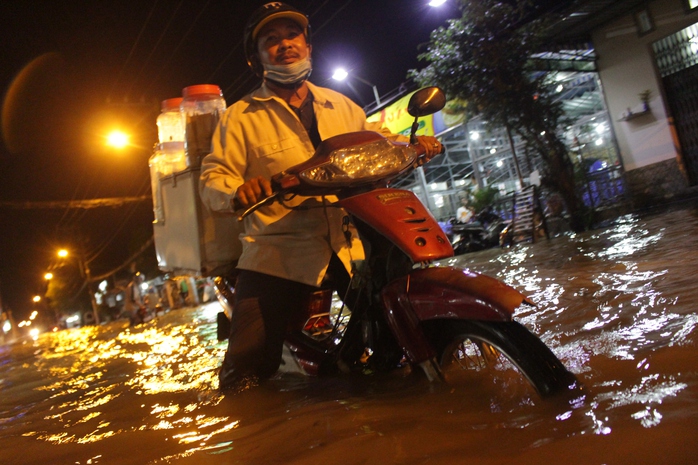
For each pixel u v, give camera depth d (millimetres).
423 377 2447
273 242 2955
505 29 11852
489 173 15961
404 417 2076
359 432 2014
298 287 2988
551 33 12930
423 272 2363
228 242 3422
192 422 2713
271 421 2426
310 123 3146
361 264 2551
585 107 14680
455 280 2201
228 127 3018
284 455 1945
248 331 2926
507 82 11969
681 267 3992
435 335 2363
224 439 2301
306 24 3064
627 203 12703
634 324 2764
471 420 1901
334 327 3082
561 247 8164
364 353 2834
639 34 12547
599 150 13938
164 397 3576
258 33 3014
